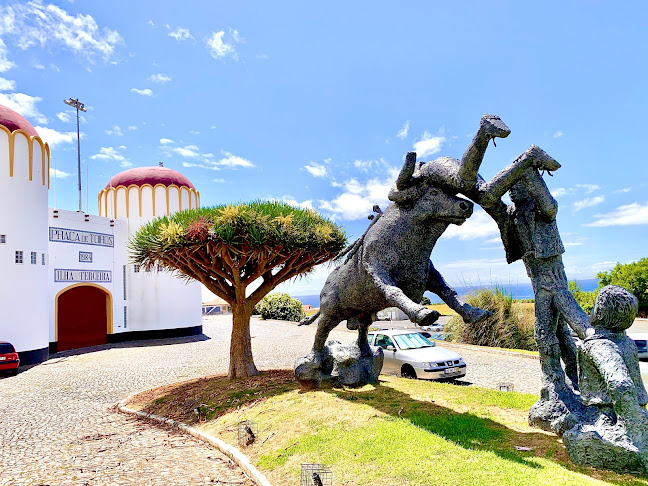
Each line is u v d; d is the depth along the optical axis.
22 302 17.73
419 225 6.31
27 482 6.17
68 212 22.09
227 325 33.75
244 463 6.22
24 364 17.62
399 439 5.78
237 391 9.67
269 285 11.59
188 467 6.53
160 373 15.09
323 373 8.93
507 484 4.36
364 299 7.64
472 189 5.94
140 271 25.45
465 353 15.73
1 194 17.38
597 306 4.85
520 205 6.20
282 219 10.13
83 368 16.48
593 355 4.74
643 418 4.53
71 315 24.92
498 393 8.06
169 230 9.84
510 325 16.83
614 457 4.59
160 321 25.70
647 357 13.05
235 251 10.01
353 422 6.65
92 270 23.14
